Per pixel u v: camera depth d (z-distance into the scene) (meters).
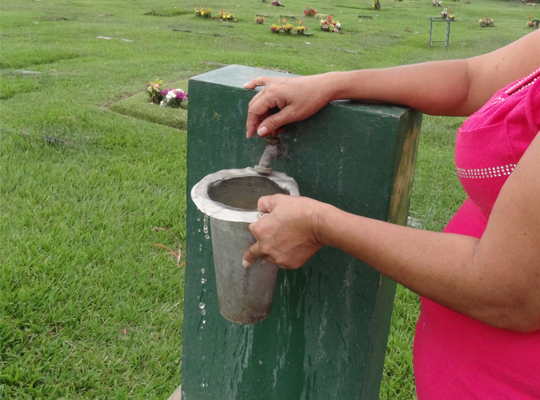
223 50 11.32
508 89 0.96
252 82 1.29
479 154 0.96
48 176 3.99
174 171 4.39
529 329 0.84
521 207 0.73
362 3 30.05
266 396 1.62
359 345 1.37
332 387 1.47
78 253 2.96
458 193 4.43
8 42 9.92
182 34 13.27
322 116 1.21
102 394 2.08
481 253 0.79
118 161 4.50
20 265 2.79
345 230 0.91
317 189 1.29
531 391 0.95
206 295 1.65
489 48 14.25
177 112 6.11
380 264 0.90
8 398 2.00
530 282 0.75
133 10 18.38
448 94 1.20
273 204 1.00
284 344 1.51
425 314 1.26
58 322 2.43
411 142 1.26
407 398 2.18
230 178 1.20
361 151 1.19
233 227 1.06
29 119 5.26
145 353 2.32
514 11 29.53
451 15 22.22
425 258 0.85
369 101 1.22
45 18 14.05
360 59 11.38
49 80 7.13
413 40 15.45
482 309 0.83
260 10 22.39
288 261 1.02
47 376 2.12
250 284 1.15
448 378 1.12
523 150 0.88
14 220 3.27
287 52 11.70
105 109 6.14
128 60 9.07
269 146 1.25
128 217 3.52
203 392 1.78
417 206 4.14
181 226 3.46
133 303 2.64
